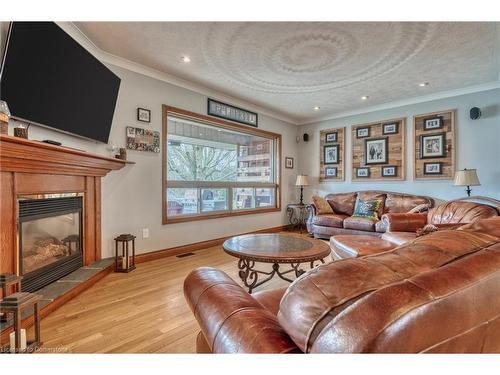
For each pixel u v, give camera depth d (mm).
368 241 2734
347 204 4941
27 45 1884
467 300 654
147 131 3393
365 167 5102
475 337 699
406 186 4617
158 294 2359
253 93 4242
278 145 5609
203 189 4289
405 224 3326
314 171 5852
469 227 1073
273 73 3438
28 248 2139
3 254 1812
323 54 2920
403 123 4637
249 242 2467
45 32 2008
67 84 2295
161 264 3268
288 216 5859
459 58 3021
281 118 5598
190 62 3154
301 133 6039
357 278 660
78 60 2375
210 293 1039
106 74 2756
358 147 5199
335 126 5520
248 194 5098
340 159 5445
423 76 3537
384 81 3713
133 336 1705
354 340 548
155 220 3512
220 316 896
